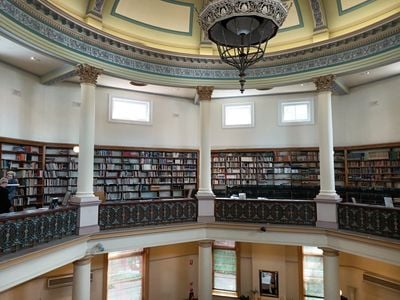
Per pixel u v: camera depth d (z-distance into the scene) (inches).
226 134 414.3
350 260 343.9
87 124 257.4
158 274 377.4
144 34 307.6
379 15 262.4
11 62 280.4
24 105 299.3
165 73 307.9
